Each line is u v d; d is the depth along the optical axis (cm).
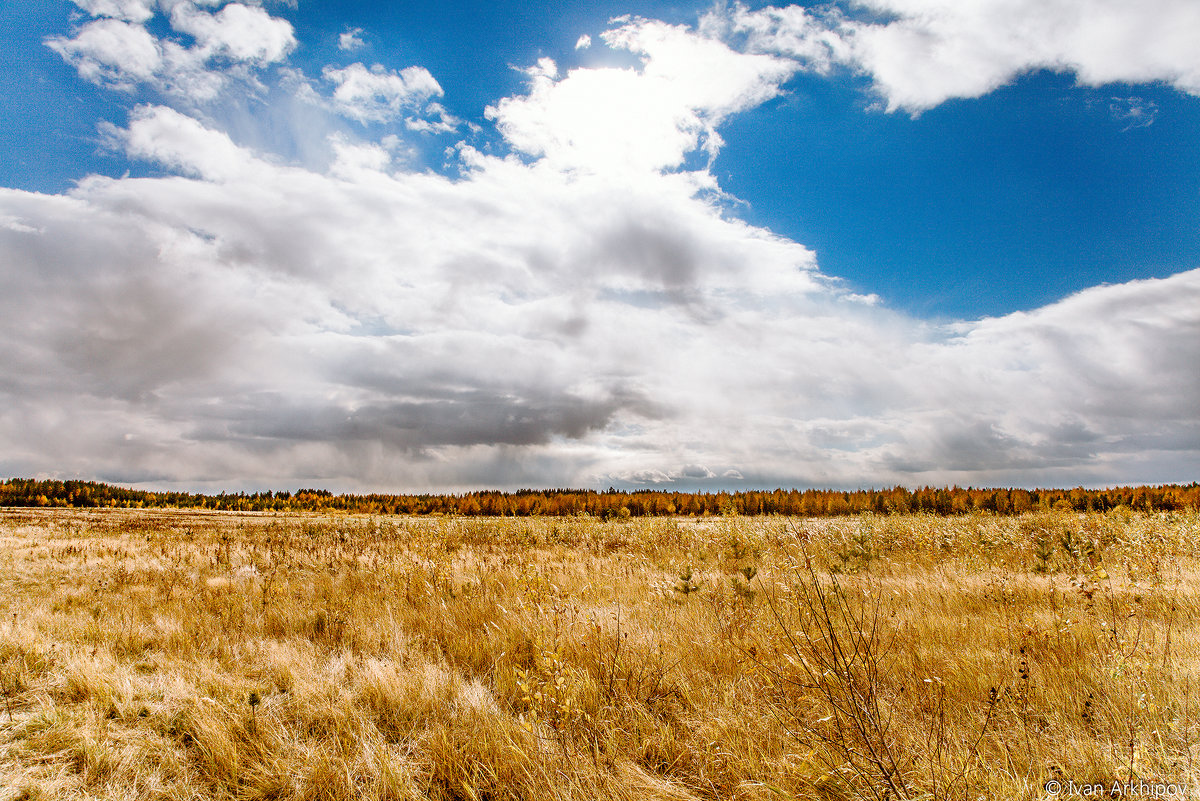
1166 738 327
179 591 911
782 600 642
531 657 532
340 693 456
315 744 379
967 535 1330
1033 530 1391
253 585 962
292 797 320
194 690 466
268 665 535
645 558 1186
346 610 753
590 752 358
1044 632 508
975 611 682
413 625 673
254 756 360
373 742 371
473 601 739
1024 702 385
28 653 532
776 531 1369
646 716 398
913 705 394
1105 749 323
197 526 2703
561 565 1145
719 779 330
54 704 431
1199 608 604
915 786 284
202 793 328
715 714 399
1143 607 597
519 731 372
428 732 391
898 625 549
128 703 435
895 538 1436
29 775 337
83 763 354
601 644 521
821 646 428
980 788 291
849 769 299
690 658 507
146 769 350
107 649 562
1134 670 388
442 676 480
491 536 1877
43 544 1589
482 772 337
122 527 2458
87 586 962
